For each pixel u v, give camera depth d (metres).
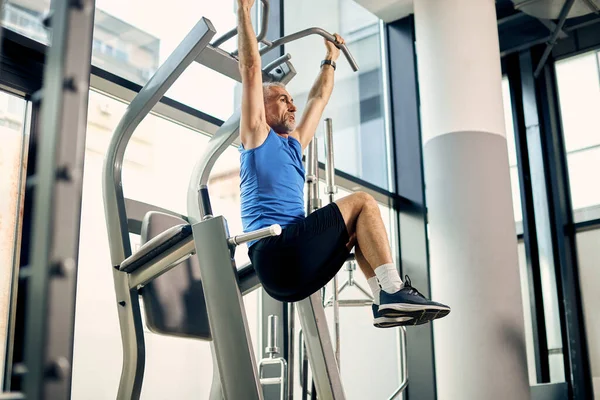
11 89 3.05
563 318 5.56
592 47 5.93
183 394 3.48
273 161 2.23
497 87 4.96
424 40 5.11
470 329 4.39
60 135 0.88
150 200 3.62
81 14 0.95
